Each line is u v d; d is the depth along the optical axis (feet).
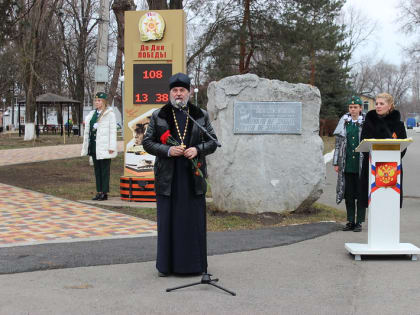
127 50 34.27
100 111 33.83
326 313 14.05
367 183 21.76
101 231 24.48
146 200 33.53
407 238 23.66
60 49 102.78
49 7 75.05
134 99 34.35
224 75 85.20
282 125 29.30
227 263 19.38
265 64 87.81
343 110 143.84
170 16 33.81
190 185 17.37
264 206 29.43
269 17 81.05
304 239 23.56
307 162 29.32
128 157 34.55
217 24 79.97
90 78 127.95
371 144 19.85
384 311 14.20
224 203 29.60
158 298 15.30
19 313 13.97
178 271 17.38
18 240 22.34
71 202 32.99
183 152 16.85
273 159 29.30
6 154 72.18
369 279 17.34
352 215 25.85
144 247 21.24
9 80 104.27
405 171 58.18
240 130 29.30
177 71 33.88
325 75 136.26
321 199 37.52
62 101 119.85
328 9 100.01
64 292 15.78
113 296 15.46
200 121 17.63
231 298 15.33
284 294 15.71
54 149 83.56
